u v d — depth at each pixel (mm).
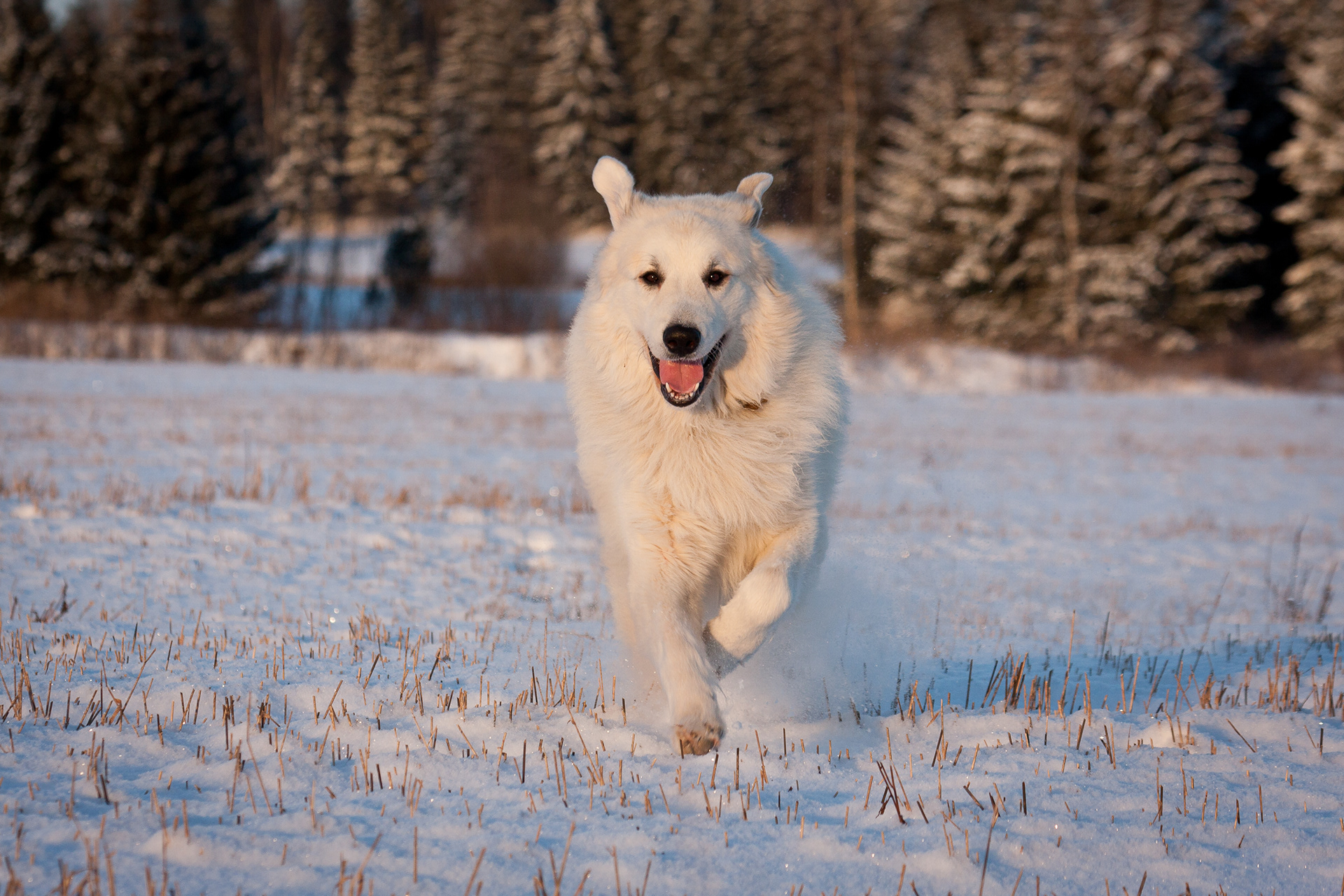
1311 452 15711
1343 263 32594
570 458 12828
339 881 2410
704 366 3832
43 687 3820
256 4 54406
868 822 2881
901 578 6758
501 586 6426
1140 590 7164
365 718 3668
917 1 36594
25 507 7641
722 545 3992
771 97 45094
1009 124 32156
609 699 4086
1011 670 4785
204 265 28938
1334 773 3322
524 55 51562
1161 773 3301
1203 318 32188
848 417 4430
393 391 20141
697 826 2814
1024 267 31875
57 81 31062
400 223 34500
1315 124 33719
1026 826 2854
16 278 29078
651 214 4219
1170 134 31766
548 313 30984
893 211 33688
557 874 2506
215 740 3336
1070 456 14695
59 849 2545
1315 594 7137
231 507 8500
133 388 17828
